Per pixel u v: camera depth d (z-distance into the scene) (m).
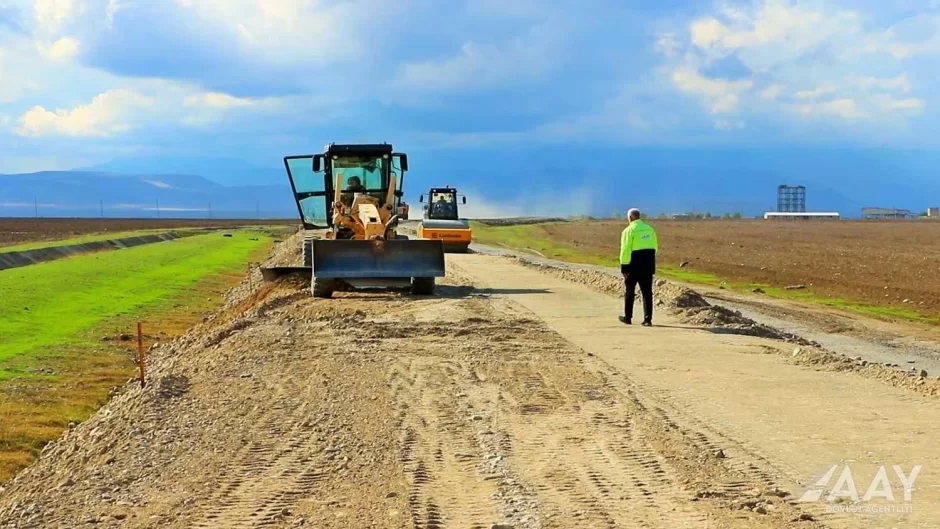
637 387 11.38
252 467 8.23
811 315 26.41
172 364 16.72
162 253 52.78
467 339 15.19
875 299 30.75
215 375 12.58
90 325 24.25
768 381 11.74
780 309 27.50
